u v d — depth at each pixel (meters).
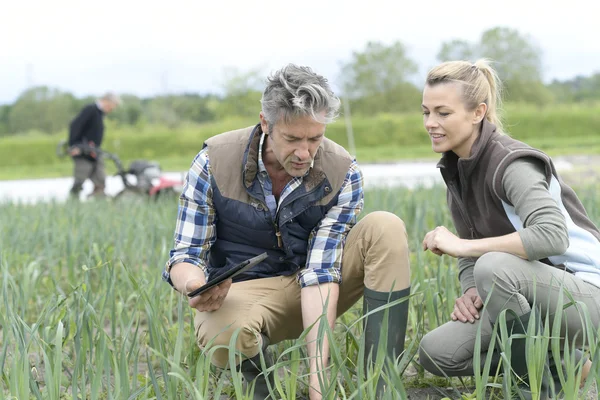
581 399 2.46
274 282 2.97
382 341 2.50
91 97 40.03
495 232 2.88
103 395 3.06
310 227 2.96
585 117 33.81
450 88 2.80
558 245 2.59
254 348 2.82
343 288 3.03
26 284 3.98
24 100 39.19
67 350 3.59
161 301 3.79
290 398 2.61
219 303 2.79
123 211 8.20
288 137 2.56
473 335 2.89
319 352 2.67
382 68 37.72
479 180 2.83
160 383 3.18
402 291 2.82
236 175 2.84
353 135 33.44
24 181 23.45
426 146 32.41
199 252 2.94
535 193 2.64
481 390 2.49
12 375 2.55
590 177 12.99
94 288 4.74
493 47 38.12
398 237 2.83
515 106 36.78
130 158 32.72
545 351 2.51
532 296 2.68
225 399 3.15
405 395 2.37
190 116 39.66
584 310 2.44
